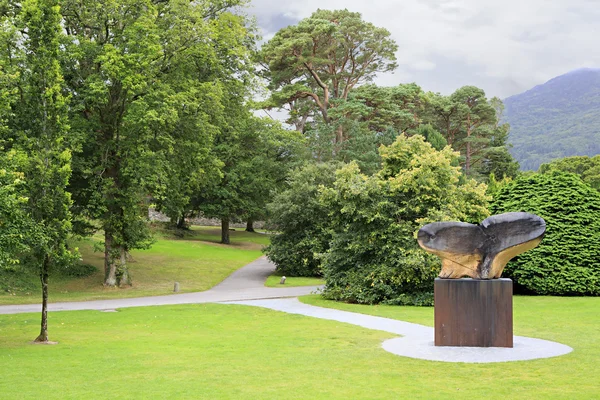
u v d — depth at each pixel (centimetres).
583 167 9144
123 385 1180
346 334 1827
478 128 8425
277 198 4525
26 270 3688
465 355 1408
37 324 2233
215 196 6122
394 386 1138
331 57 6975
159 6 3853
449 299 1522
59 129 1898
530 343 1550
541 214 2880
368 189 2788
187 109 3641
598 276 2812
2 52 2797
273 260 4525
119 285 3803
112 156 3703
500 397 1045
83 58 3538
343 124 6506
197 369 1330
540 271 2820
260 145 6241
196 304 2850
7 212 1691
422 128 5431
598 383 1130
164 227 6675
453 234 1522
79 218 3712
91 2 3500
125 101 3538
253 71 4284
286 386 1154
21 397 1089
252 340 1756
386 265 2730
